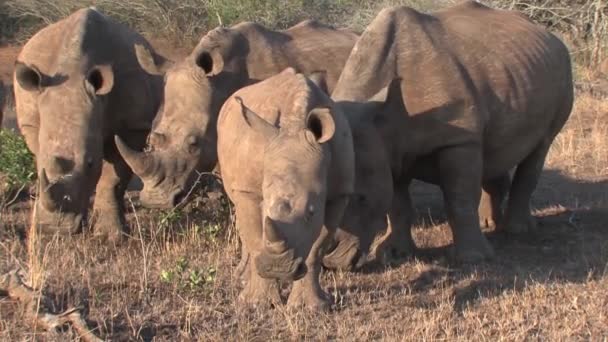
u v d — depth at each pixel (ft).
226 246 45.68
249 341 34.42
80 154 43.42
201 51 45.34
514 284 40.52
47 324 34.86
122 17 126.52
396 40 44.29
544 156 51.85
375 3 117.80
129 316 36.50
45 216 41.88
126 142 49.03
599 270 43.24
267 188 32.86
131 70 48.39
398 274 42.39
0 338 33.86
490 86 45.78
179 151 44.14
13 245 43.29
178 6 125.39
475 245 44.88
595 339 34.71
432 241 49.16
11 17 129.49
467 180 44.55
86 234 47.70
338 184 35.06
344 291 39.65
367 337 34.76
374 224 40.60
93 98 44.55
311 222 32.37
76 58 45.78
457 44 45.78
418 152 44.14
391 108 42.93
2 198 53.78
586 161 66.80
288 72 37.24
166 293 39.22
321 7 123.65
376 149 40.37
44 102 44.29
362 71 43.42
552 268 43.78
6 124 77.25
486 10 51.06
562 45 52.85
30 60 46.78
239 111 36.35
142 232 48.32
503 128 46.55
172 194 43.96
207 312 37.11
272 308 37.35
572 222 52.95
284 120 34.32
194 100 44.62
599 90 93.56
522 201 51.57
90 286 39.14
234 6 123.24
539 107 48.67
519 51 48.03
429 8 109.60
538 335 34.99
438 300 38.78
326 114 33.19
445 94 43.96
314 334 34.94
